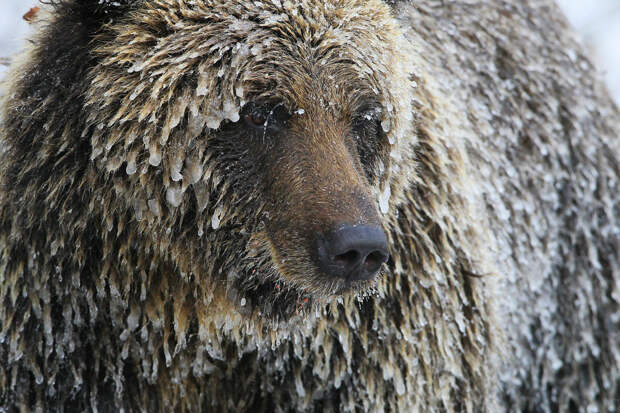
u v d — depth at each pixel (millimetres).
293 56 7270
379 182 7871
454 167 8773
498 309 9227
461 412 8672
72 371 7941
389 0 8328
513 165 10836
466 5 11297
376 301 8250
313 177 7113
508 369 10781
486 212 9742
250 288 7707
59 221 7676
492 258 9391
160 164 7324
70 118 7496
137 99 7242
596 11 23391
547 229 11070
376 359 8344
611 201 11703
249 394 8609
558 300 11266
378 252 6898
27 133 7707
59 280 7820
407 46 8312
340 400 8477
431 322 8406
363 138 7699
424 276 8367
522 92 11242
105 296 7887
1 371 7906
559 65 11938
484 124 10453
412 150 8211
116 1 7449
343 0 7590
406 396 8375
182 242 7641
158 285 7914
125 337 7977
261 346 8250
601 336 11398
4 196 7832
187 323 8016
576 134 11633
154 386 8258
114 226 7680
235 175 7402
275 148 7305
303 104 7250
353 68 7398
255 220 7402
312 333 8188
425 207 8422
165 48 7215
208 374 8461
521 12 11953
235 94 7164
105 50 7406
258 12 7293
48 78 7664
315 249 6957
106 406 8086
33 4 8555
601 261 11477
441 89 9570
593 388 11367
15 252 7867
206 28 7230
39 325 7895
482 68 10945
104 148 7363
